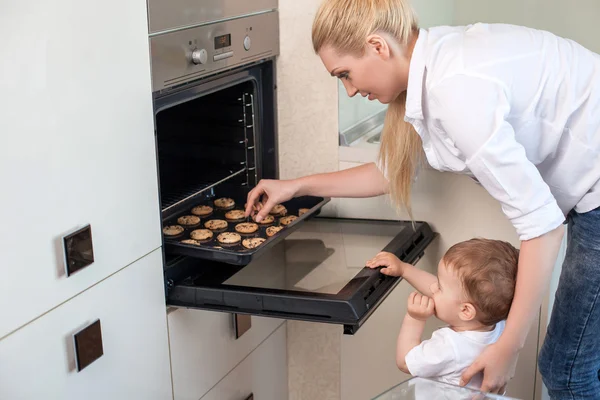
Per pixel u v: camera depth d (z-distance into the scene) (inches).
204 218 81.3
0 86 50.9
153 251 68.8
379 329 91.3
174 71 68.2
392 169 73.1
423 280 71.6
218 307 70.1
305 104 87.6
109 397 65.0
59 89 55.7
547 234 58.5
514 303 60.6
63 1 55.2
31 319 55.7
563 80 60.8
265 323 89.4
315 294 67.0
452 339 65.2
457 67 58.5
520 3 81.3
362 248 79.2
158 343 71.0
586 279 64.6
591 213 64.4
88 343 60.8
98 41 58.9
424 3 83.3
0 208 51.9
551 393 70.5
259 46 81.9
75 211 58.7
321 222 88.4
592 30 80.5
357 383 94.8
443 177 83.4
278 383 94.9
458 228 84.7
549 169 64.8
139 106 64.4
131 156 64.2
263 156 88.8
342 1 62.2
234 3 76.0
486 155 57.0
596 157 62.8
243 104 85.5
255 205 81.7
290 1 84.4
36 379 56.9
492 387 62.2
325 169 89.4
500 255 64.6
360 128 87.1
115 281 64.2
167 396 73.4
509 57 59.2
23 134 53.1
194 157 87.4
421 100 61.7
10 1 51.0
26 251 54.5
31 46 53.0
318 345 94.5
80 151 58.4
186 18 68.7
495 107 57.3
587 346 66.5
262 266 75.0
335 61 63.8
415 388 48.9
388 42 62.0
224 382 82.9
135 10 62.2
